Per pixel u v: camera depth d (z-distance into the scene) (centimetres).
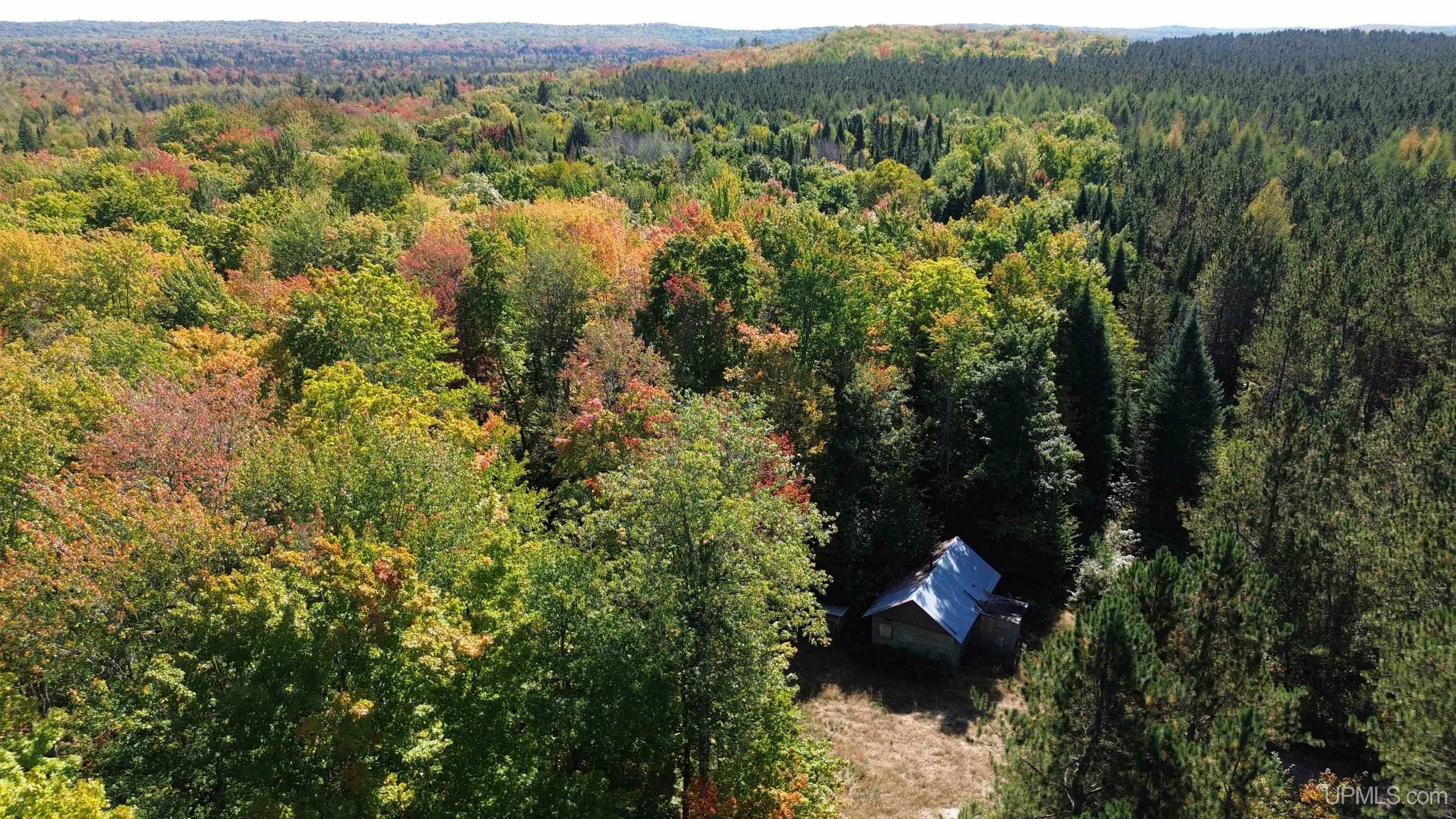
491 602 2377
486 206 9244
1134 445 5947
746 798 2436
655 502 2564
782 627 3195
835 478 4791
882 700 3956
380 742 1742
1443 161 12925
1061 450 4941
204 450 3102
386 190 9188
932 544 4891
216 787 1750
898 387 5178
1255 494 3662
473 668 2141
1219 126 16788
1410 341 5728
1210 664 2412
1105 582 4675
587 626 2381
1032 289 6700
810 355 5291
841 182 12306
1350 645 3238
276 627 1759
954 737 3691
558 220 7181
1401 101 16988
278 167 9906
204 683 1748
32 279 5466
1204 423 5444
